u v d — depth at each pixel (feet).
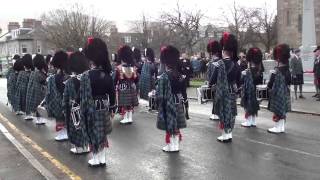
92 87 26.37
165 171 25.91
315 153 29.58
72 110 28.48
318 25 142.61
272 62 71.92
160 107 30.25
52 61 35.17
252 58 39.11
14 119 49.42
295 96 60.18
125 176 25.12
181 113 30.42
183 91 30.63
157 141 34.50
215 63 33.63
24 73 48.08
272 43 194.70
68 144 34.58
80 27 171.83
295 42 155.43
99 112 26.61
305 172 25.16
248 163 27.30
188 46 145.07
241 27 186.29
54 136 38.27
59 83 34.83
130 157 29.53
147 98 50.85
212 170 25.89
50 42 185.57
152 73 50.62
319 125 40.40
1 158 29.12
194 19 163.84
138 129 40.06
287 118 44.91
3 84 125.08
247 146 31.99
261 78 39.45
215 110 33.71
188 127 40.24
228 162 27.63
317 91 59.77
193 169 26.20
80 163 28.32
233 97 33.71
